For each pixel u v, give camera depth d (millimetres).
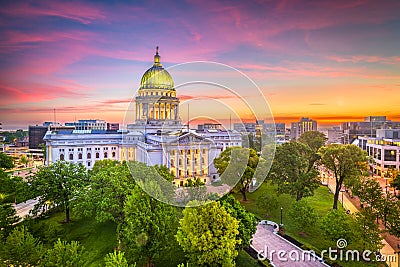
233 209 34406
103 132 112750
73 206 47906
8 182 61094
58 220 50719
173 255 36406
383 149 86000
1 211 39281
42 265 25156
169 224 31453
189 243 28641
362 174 58344
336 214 40062
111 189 42250
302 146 61625
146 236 29906
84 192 46906
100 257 37500
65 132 109188
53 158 98188
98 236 43969
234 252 29125
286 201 60750
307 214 44156
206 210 28438
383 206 40000
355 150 52562
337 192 55344
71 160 100500
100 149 104562
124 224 36438
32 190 49375
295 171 59125
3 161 104500
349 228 38812
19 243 25891
